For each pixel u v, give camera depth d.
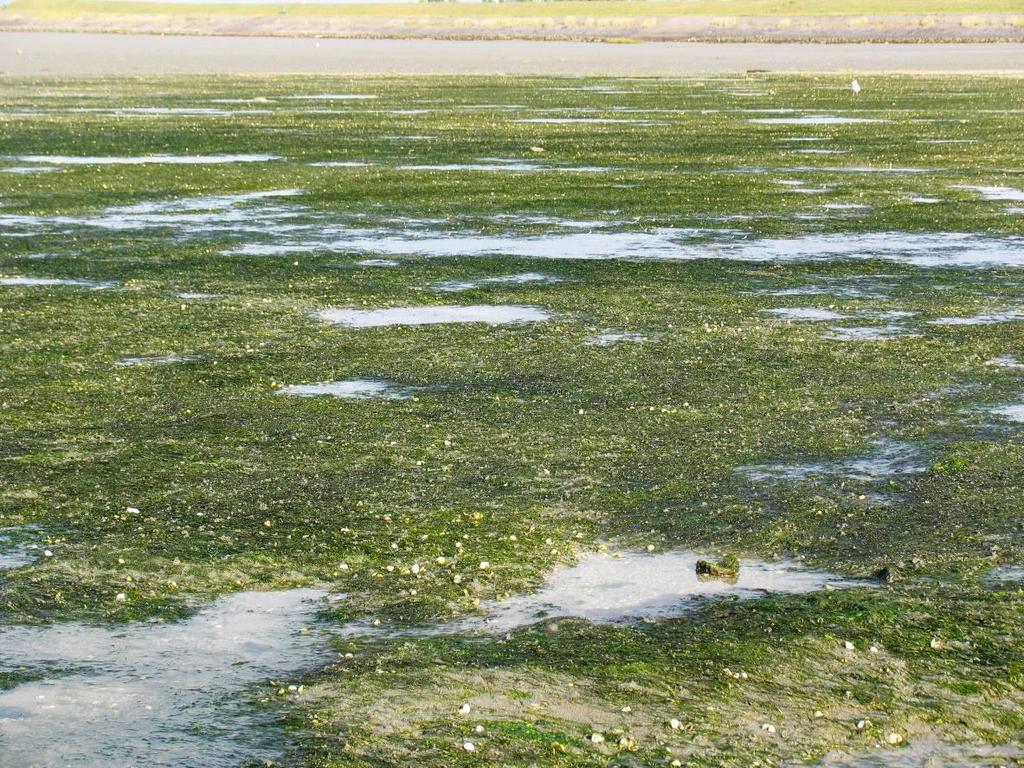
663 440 12.47
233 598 9.08
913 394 14.11
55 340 16.75
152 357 15.89
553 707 7.52
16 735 7.28
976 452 12.11
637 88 72.00
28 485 11.30
